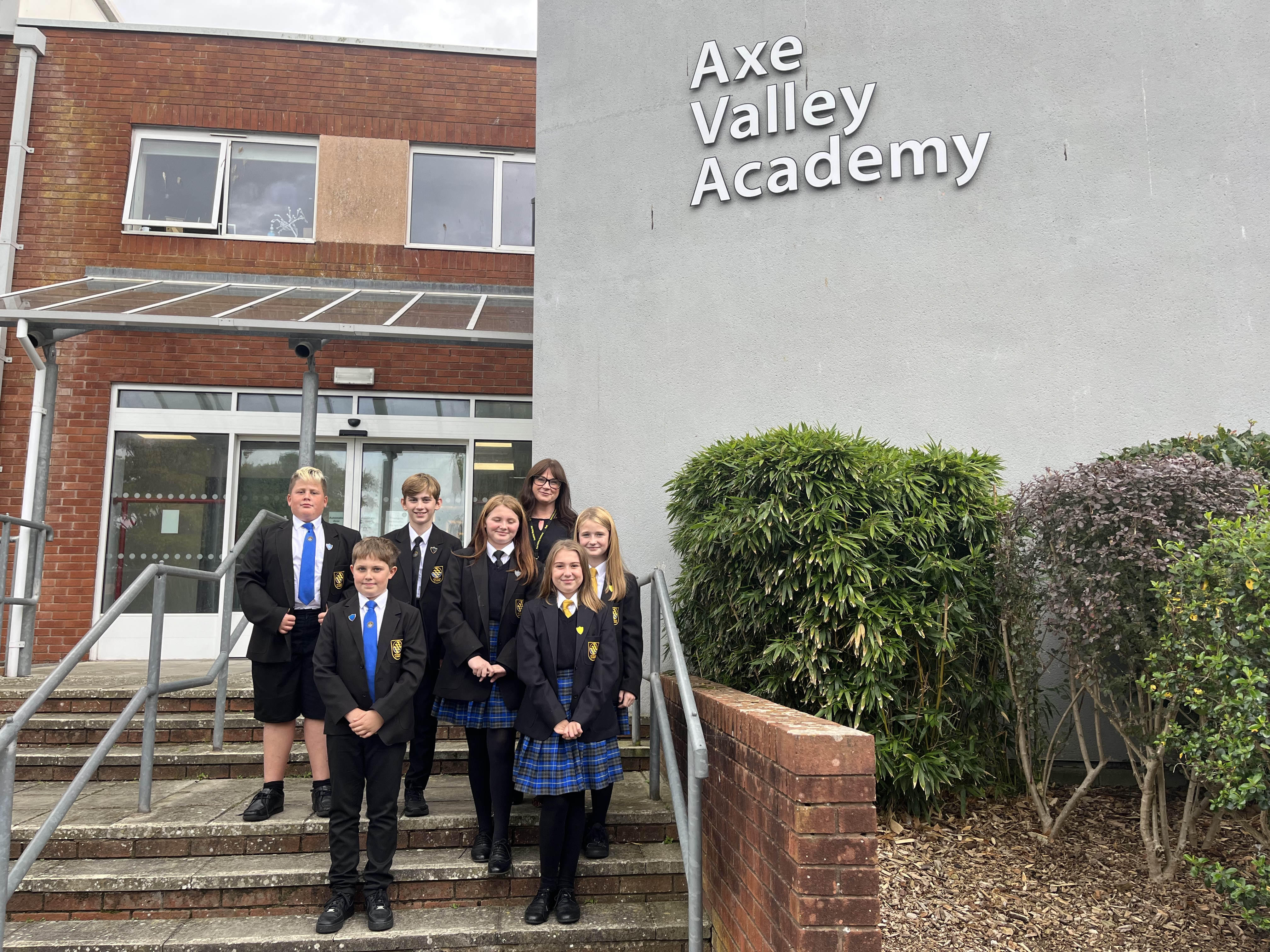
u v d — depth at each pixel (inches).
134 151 333.7
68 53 333.4
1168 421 217.5
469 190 355.3
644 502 246.2
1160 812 159.5
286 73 344.5
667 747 147.3
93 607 301.4
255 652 158.7
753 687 188.1
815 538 178.5
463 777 192.5
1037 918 142.3
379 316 279.6
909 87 241.4
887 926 139.8
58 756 187.0
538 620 145.6
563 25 274.5
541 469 175.0
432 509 171.9
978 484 189.3
